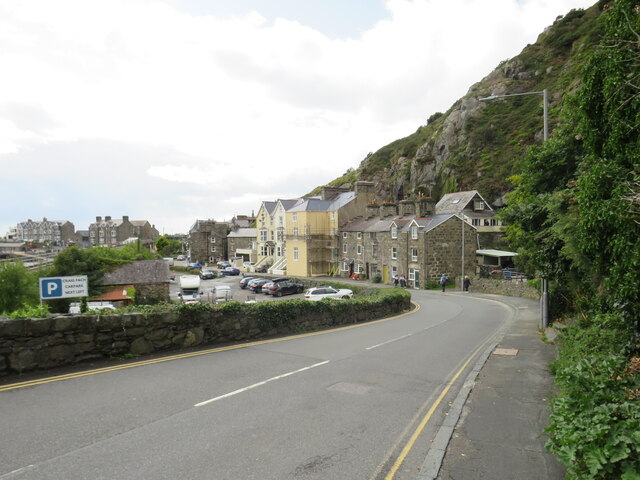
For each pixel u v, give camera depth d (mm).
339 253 59250
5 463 4801
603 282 8875
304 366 9695
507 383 8625
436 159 82500
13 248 114438
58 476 4559
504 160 68562
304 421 6359
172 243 130750
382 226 50812
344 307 18531
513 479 4781
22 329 8156
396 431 6125
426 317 21938
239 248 89250
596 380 5234
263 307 13703
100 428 5820
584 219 7363
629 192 6602
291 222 64500
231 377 8508
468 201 58781
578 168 12578
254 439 5668
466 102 83750
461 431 6156
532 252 14914
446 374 9492
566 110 14125
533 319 20641
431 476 4801
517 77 84188
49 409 6434
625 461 3730
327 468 4961
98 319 9281
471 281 40719
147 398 7066
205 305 11617
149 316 10242
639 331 7473
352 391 7930
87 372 8438
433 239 43375
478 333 16141
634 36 7109
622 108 7035
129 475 4629
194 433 5777
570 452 3971
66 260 37562
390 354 11508
